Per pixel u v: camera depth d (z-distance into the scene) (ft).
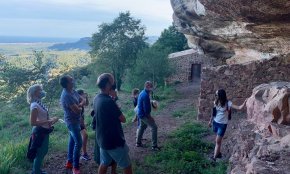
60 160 24.04
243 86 37.86
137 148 28.07
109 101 16.67
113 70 85.40
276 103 16.55
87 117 47.98
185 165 22.81
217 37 36.58
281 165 12.69
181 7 34.76
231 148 25.22
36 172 18.70
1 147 25.85
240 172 15.11
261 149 14.51
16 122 49.11
